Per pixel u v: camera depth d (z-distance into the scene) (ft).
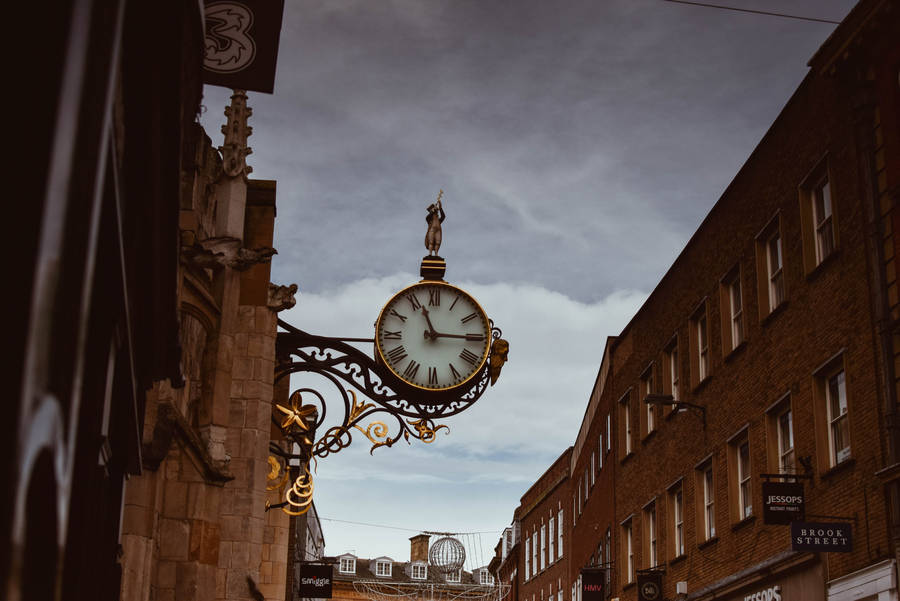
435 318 66.18
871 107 65.87
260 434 61.72
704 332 97.25
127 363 26.07
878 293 63.26
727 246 89.81
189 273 58.03
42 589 11.07
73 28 10.50
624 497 119.75
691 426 97.09
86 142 11.53
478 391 66.39
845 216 67.92
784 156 78.28
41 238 9.82
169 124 20.58
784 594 74.69
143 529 46.85
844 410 68.23
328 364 66.39
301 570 95.81
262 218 68.03
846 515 65.57
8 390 9.32
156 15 18.06
